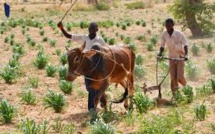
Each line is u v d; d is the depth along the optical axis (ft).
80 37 32.60
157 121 29.30
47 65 51.90
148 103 33.81
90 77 30.22
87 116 33.88
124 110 35.60
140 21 121.90
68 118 33.45
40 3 225.35
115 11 179.01
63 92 42.19
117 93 40.98
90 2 209.15
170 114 32.12
